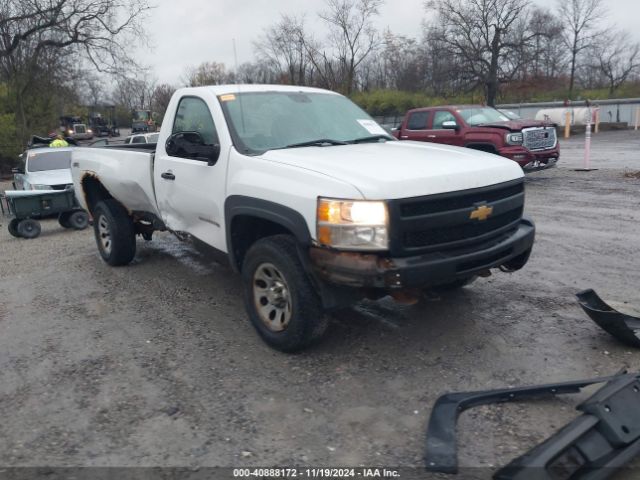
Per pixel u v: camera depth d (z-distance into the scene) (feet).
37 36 96.53
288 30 126.00
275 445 10.69
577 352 13.93
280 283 14.15
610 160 59.67
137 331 16.53
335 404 12.01
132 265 23.95
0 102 99.76
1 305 19.75
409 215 12.21
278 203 13.35
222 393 12.66
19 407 12.45
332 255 12.32
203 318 17.31
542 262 21.48
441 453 9.97
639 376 11.21
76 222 36.86
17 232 35.09
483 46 149.89
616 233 25.57
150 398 12.59
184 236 18.65
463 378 12.91
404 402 12.00
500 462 9.95
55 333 16.74
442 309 17.01
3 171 96.43
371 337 15.23
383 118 120.37
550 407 11.57
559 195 37.04
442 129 45.09
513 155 40.75
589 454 9.48
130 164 20.38
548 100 167.53
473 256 12.91
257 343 15.23
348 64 132.16
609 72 197.67
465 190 12.94
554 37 164.55
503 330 15.35
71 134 146.00
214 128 16.33
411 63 163.12
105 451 10.68
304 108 17.58
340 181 12.33
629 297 17.48
